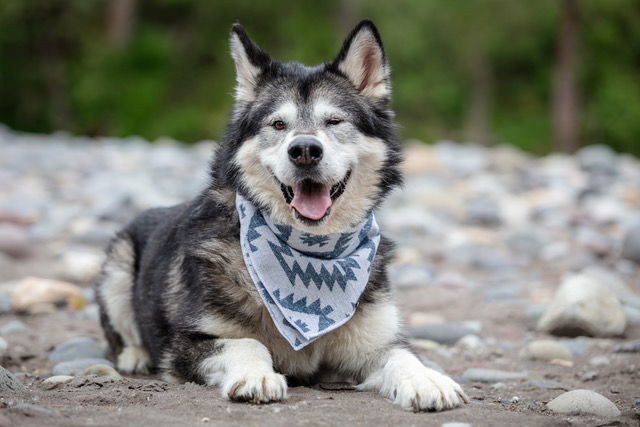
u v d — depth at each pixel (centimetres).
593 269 788
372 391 448
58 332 615
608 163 1595
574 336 629
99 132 3120
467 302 742
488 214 1134
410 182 1428
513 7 2872
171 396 403
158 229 561
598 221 1141
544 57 3238
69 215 1088
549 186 1433
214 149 534
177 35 3419
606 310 629
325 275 460
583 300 630
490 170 1585
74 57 3297
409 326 629
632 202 1295
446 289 795
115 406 380
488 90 3219
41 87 3278
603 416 407
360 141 491
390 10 3106
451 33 3052
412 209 1169
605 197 1307
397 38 3095
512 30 2956
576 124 2916
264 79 509
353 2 3241
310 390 448
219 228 480
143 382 434
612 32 3055
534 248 982
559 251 949
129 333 564
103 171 1491
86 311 680
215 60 3403
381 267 495
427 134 3200
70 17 3178
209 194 499
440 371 518
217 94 3275
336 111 488
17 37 3109
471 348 603
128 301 567
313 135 468
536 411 419
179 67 3350
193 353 452
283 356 467
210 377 434
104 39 3234
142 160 1648
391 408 395
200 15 3381
